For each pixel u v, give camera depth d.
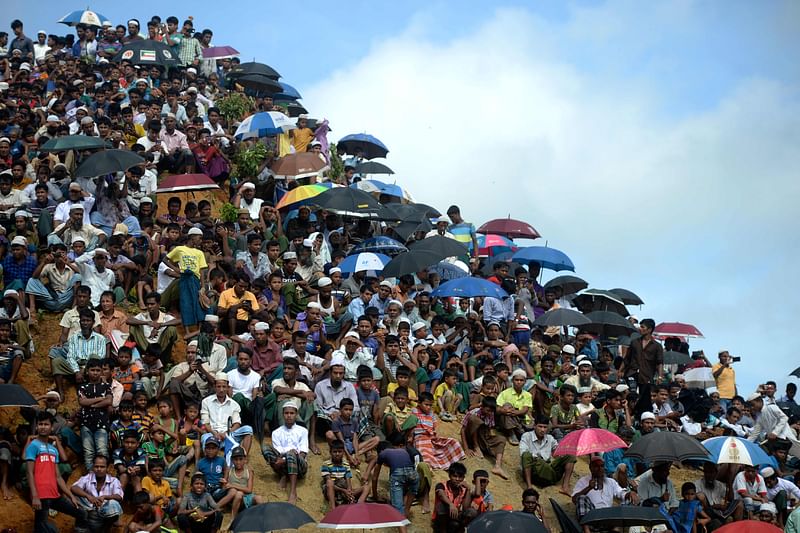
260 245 23.56
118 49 36.38
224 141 30.77
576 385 22.64
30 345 19.69
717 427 23.95
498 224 31.47
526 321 25.27
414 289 25.72
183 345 21.22
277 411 18.97
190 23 37.94
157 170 27.73
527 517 16.50
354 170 34.50
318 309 21.45
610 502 19.22
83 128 26.89
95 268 21.42
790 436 23.58
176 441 17.72
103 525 16.09
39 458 16.06
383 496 18.67
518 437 21.41
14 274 20.98
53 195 24.19
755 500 20.30
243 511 15.43
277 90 35.81
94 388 17.52
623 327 27.19
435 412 21.55
